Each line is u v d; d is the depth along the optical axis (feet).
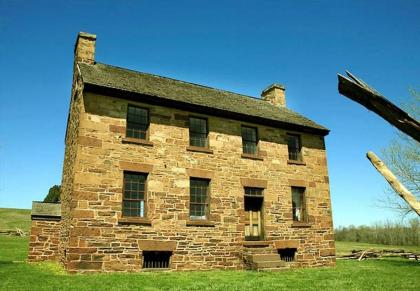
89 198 44.45
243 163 57.47
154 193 48.85
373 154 11.20
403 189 10.43
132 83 54.19
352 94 10.62
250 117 59.21
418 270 53.62
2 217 177.47
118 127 48.42
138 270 45.65
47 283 34.58
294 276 44.45
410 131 9.95
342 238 208.23
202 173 53.31
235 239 53.67
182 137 53.06
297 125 63.67
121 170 47.32
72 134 53.52
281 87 76.89
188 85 66.49
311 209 62.49
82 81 47.91
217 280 39.70
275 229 57.67
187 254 49.37
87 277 39.17
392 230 170.71
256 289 34.19
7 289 31.12
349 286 37.14
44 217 57.26
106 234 44.55
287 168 61.72
